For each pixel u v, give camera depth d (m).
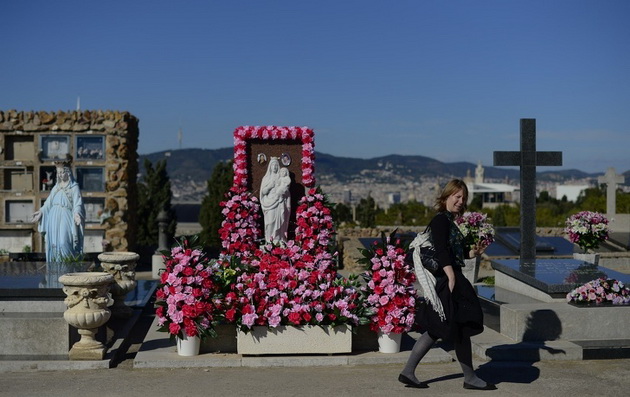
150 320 11.20
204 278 8.10
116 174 19.09
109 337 9.38
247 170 14.62
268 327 8.08
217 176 31.78
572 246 19.88
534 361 8.27
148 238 31.30
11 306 9.11
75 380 7.36
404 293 8.22
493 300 10.73
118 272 10.92
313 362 7.97
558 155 14.01
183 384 7.14
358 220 56.53
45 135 18.97
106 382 7.26
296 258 8.50
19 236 18.88
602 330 8.82
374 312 8.21
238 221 13.88
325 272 8.48
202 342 8.34
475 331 6.71
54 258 12.58
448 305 6.60
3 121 18.86
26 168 19.06
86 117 18.97
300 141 14.82
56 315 8.89
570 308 8.86
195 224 45.84
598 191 64.25
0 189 18.97
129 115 19.33
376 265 8.27
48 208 12.70
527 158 13.97
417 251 6.78
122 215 19.11
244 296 8.13
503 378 7.42
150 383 7.20
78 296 7.91
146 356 8.12
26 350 8.07
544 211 52.78
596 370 7.80
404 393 6.78
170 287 8.14
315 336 8.12
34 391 6.91
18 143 19.16
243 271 8.48
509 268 11.78
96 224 18.97
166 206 33.38
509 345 8.46
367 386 7.03
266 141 14.73
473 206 66.94
